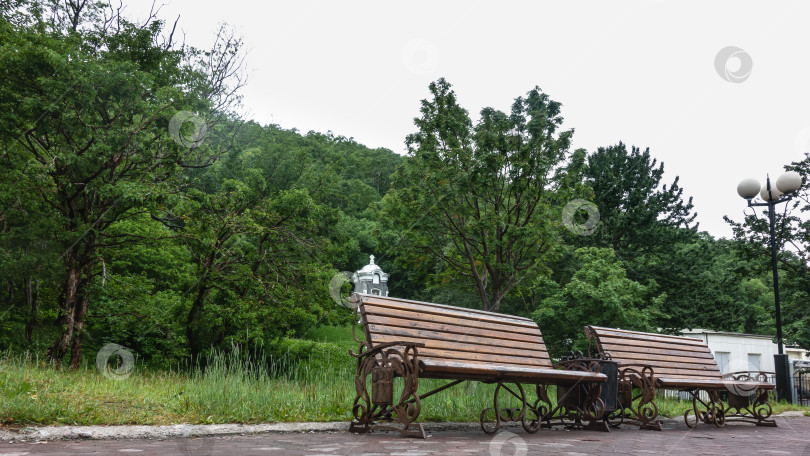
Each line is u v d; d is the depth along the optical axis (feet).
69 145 50.03
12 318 53.11
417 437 15.92
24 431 13.69
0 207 47.42
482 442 15.12
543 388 21.65
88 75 47.11
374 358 17.24
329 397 22.07
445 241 68.08
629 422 23.88
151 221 80.69
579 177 61.98
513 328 22.00
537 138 57.98
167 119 52.19
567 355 22.45
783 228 90.07
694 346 30.66
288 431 16.71
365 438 15.58
